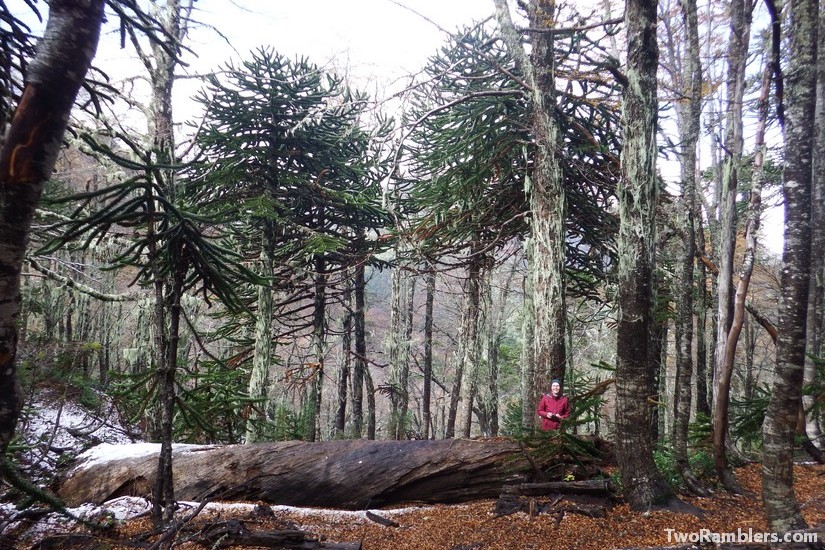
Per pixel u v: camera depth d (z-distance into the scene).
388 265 13.15
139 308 10.19
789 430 3.37
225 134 9.97
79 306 13.64
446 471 5.77
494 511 5.11
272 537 4.12
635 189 4.90
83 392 11.10
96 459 6.01
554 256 7.48
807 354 6.57
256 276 4.73
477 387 16.41
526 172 8.50
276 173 10.58
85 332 15.27
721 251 5.28
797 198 3.32
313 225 12.27
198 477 5.86
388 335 17.81
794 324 3.33
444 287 22.44
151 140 7.36
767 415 3.48
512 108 8.91
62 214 6.84
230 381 9.24
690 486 5.28
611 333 14.58
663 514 4.57
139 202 4.16
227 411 7.95
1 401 1.98
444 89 9.98
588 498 5.05
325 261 13.02
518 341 19.50
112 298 8.52
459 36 7.68
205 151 10.02
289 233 11.72
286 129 10.59
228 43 4.84
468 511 5.32
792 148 3.37
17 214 1.98
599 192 9.26
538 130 7.59
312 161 11.28
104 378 13.83
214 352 16.86
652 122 4.89
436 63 11.33
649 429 4.92
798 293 3.32
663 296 9.11
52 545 3.96
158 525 4.27
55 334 13.38
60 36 2.04
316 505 5.86
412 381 22.23
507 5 7.46
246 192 10.61
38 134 2.01
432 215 9.71
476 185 9.00
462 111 9.26
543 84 7.51
